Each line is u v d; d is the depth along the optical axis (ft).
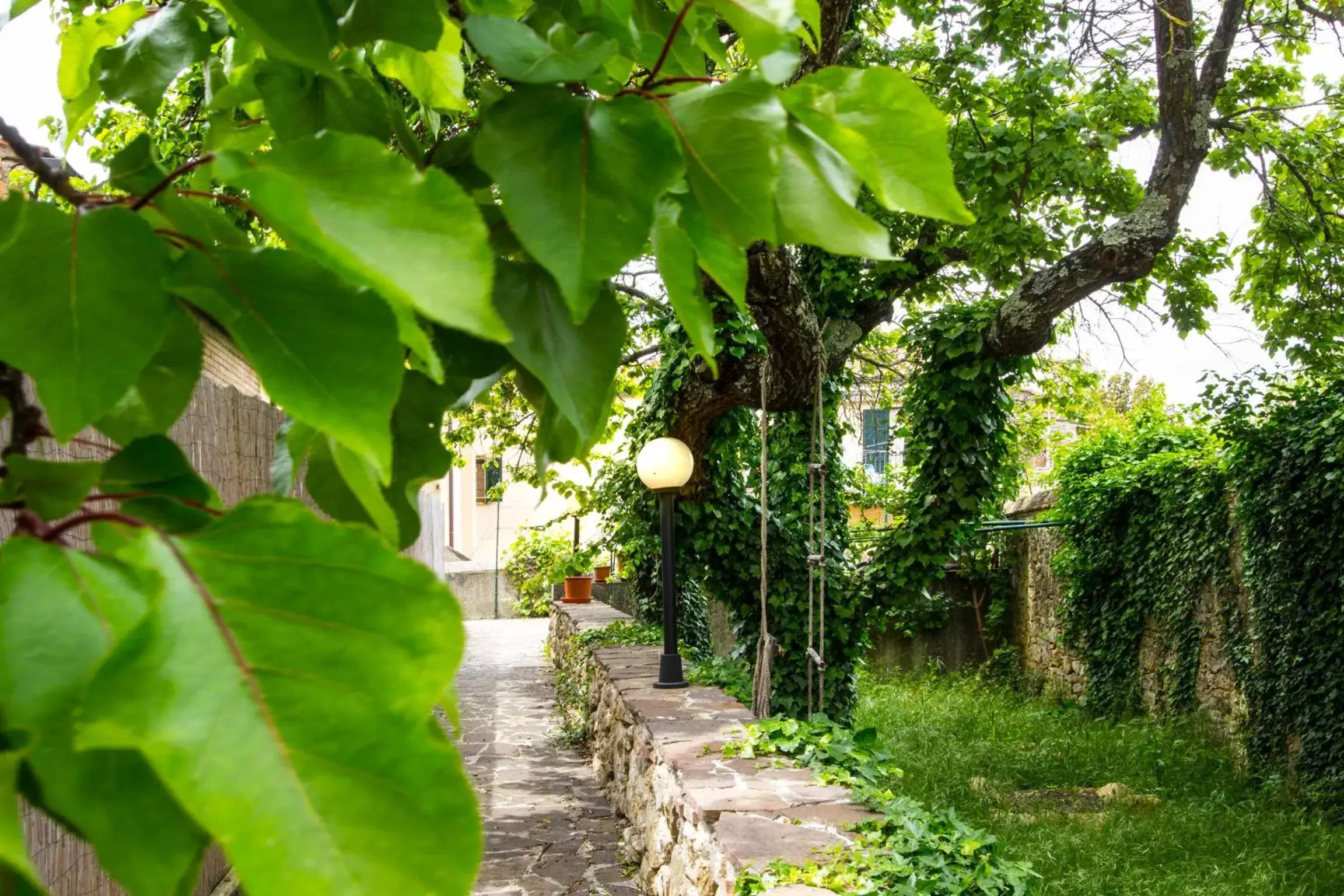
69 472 1.13
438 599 0.97
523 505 70.49
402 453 1.92
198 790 0.83
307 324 1.18
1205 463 27.48
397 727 0.90
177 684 0.87
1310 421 22.31
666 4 2.10
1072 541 34.71
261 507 1.00
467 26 1.47
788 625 25.38
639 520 25.85
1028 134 21.83
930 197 1.62
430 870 0.86
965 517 24.53
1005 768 25.93
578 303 1.33
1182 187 21.26
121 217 1.20
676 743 14.38
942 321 23.91
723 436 25.09
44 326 1.15
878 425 37.60
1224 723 26.78
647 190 1.38
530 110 1.42
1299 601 22.97
